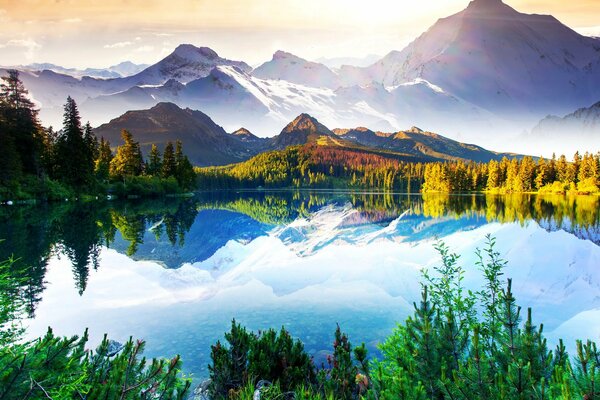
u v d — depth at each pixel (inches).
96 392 173.5
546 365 214.8
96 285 812.0
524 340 221.6
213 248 1359.5
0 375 147.6
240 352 360.8
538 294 733.9
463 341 245.4
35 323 590.6
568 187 4697.3
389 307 662.5
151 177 4296.3
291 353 361.1
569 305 667.4
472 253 1152.8
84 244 1300.4
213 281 871.7
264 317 623.2
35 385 149.6
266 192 7696.9
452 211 2773.1
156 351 487.8
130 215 2343.8
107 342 218.4
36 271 925.2
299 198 5482.3
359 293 757.9
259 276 932.0
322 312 641.0
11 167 2741.1
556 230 1657.2
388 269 976.9
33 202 2842.0
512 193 5128.0
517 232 1606.8
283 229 1991.9
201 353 479.8
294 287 818.8
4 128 2795.3
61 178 3181.6
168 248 1331.2
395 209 3164.4
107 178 3848.4
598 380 160.1
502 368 224.4
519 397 189.2
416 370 234.7
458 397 198.2
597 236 1485.0
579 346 177.9
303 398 271.4
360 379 246.2
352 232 1814.7
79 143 3245.6
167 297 736.3
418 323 249.3
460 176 5890.8
